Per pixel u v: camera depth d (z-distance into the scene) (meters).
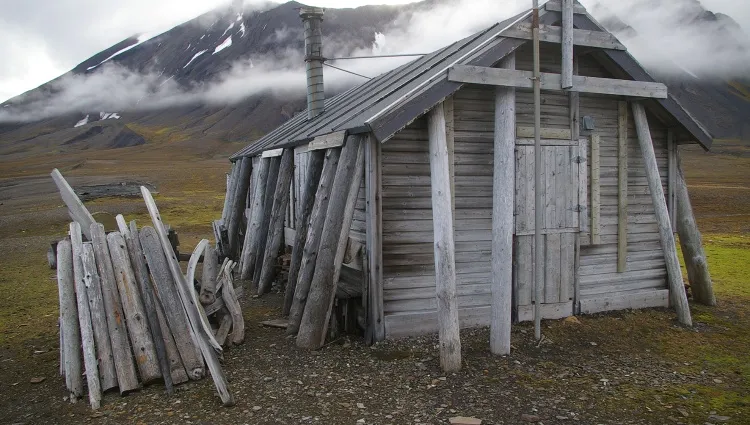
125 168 70.56
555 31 7.56
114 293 6.23
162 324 6.15
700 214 30.27
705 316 8.69
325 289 7.32
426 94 6.70
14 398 5.87
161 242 6.41
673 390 5.82
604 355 6.95
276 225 10.76
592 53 8.29
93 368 5.76
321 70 13.73
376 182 7.32
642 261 8.98
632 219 8.88
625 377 6.20
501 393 5.72
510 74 7.11
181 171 62.94
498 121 7.19
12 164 104.38
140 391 5.86
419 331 7.54
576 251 8.42
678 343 7.44
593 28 7.90
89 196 34.12
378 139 6.55
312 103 13.72
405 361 6.70
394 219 7.49
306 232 9.03
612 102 8.66
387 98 7.80
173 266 6.16
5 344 7.69
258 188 12.54
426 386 5.91
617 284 8.81
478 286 7.98
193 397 5.66
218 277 8.07
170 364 6.02
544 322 8.15
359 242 7.97
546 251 8.20
